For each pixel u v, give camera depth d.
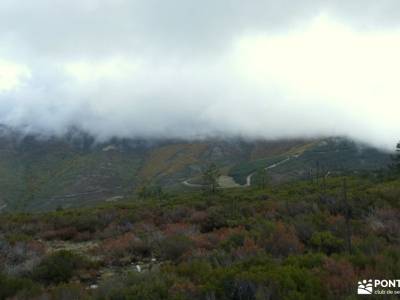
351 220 14.65
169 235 15.82
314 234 12.46
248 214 20.80
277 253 11.27
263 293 7.31
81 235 20.91
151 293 8.00
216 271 8.76
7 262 13.19
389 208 16.30
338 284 7.72
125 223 22.78
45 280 11.67
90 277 12.13
